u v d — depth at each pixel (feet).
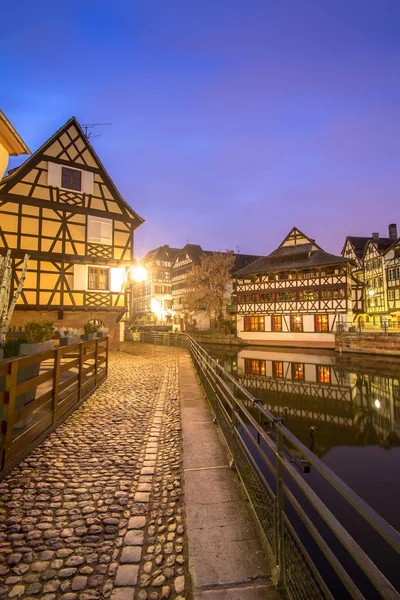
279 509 7.79
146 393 29.04
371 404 45.68
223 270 138.31
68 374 30.35
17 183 57.11
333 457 28.68
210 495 11.74
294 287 112.16
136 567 8.52
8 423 13.14
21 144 26.43
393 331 94.32
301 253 113.91
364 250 158.71
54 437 17.83
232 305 151.94
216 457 15.19
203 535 9.47
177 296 177.06
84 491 12.39
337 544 16.78
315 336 107.04
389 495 22.09
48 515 10.82
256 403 9.97
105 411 23.12
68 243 61.21
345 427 36.58
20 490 12.34
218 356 89.10
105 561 8.76
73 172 62.44
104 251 64.85
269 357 87.66
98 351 31.24
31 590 7.79
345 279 103.30
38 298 58.03
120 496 12.07
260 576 7.90
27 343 15.75
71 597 7.59
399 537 3.49
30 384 15.12
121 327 89.86
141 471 14.08
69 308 59.88
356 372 68.18
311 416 40.57
